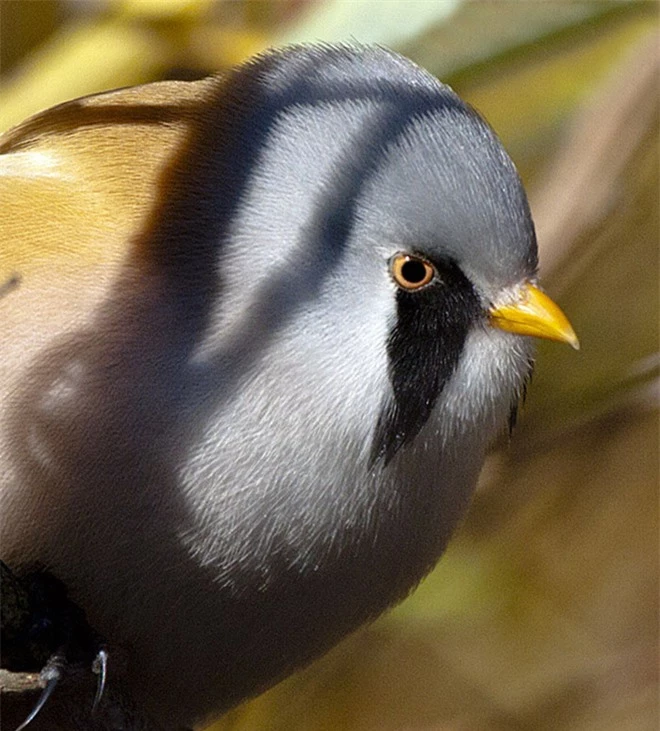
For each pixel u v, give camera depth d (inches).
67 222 54.1
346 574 54.3
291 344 54.0
